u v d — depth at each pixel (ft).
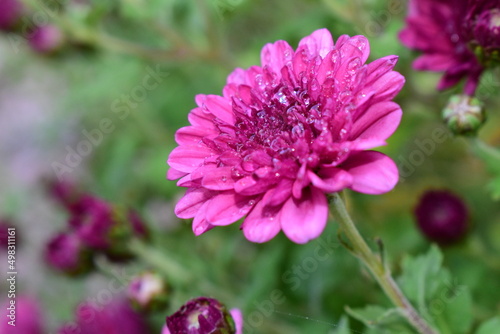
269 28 1.80
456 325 1.21
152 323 1.47
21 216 1.85
